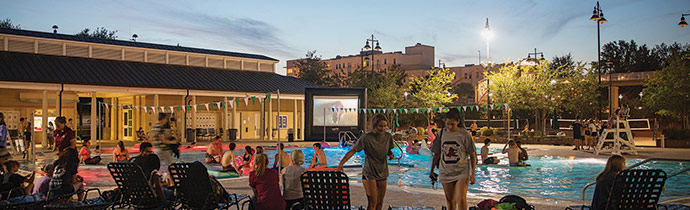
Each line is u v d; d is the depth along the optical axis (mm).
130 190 7398
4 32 30781
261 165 7566
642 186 6043
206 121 37656
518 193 12156
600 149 23781
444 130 7477
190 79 35406
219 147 18938
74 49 33375
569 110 48500
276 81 40938
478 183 14148
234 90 35781
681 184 13672
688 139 26312
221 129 37594
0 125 12320
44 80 27797
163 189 8023
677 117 41469
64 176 8062
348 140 31922
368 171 7469
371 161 7461
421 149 24219
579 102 45344
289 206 7836
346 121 32219
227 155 14938
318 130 32250
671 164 19281
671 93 39000
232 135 36438
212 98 37812
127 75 32656
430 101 51531
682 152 23766
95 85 29781
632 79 56000
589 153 24109
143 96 34094
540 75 44000
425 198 10148
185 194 7141
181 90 33438
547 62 44406
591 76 45438
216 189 7445
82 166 17781
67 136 10938
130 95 35594
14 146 19875
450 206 7391
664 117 46469
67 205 7227
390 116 52531
